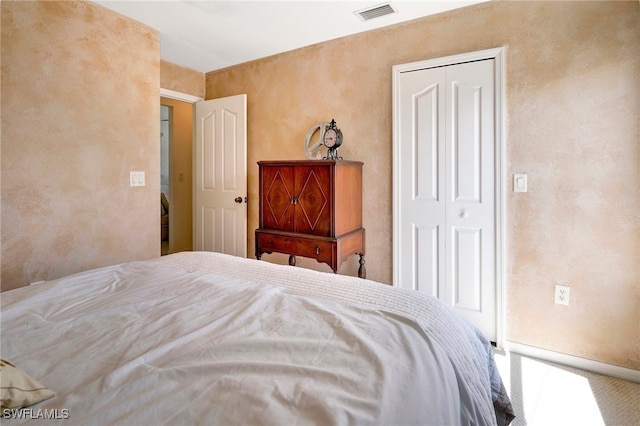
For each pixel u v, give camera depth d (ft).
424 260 8.35
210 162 11.87
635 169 6.24
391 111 8.68
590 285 6.70
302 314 3.61
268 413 2.09
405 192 8.51
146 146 8.80
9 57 6.41
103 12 7.80
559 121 6.83
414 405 2.33
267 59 10.73
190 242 16.66
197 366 2.60
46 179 7.00
